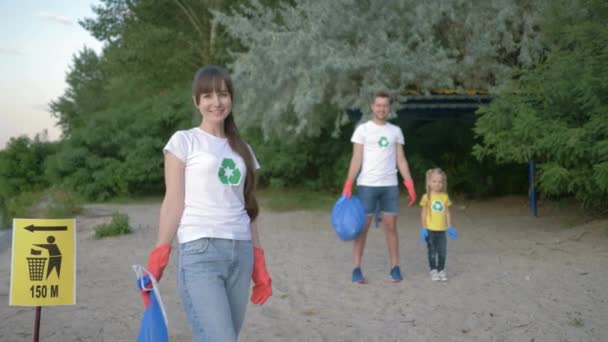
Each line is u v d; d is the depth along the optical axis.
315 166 17.86
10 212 16.73
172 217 2.90
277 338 4.86
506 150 9.09
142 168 18.45
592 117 8.33
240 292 3.03
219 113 3.05
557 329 4.88
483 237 9.80
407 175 6.73
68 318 5.52
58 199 14.98
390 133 6.60
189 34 25.08
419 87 12.18
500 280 6.65
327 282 6.84
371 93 11.47
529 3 12.02
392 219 6.70
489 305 5.66
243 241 3.02
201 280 2.85
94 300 6.20
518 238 9.49
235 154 3.07
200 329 2.79
